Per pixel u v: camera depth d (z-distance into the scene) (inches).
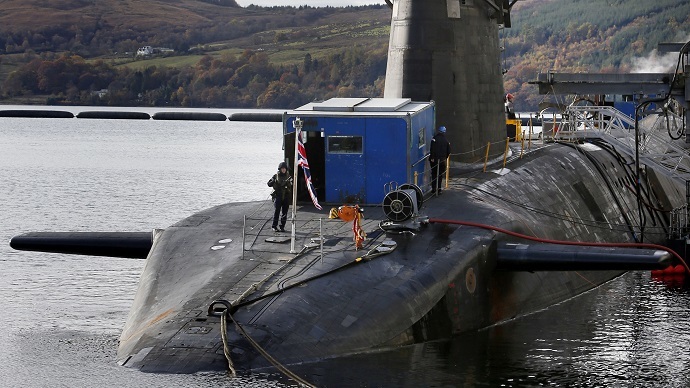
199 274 1328.7
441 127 1660.9
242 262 1339.8
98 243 1531.7
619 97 2677.2
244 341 1153.4
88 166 4286.4
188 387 1085.1
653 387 1205.7
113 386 1097.4
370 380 1150.3
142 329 1218.6
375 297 1278.3
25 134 6235.2
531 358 1302.9
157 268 1381.6
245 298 1230.9
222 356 1131.3
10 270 1875.0
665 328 1483.8
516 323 1483.8
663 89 2127.2
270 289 1253.7
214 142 5812.0
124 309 1574.8
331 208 1605.6
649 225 2170.3
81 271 1872.5
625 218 2089.1
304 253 1368.1
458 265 1387.8
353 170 1631.4
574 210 1910.7
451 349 1309.1
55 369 1201.4
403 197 1444.4
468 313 1395.2
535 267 1453.0
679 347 1380.4
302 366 1144.2
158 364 1131.3
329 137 1626.5
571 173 2020.2
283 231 1462.8
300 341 1173.1
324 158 1637.6
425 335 1307.8
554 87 2183.8
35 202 3058.6
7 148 5167.3
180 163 4495.6
